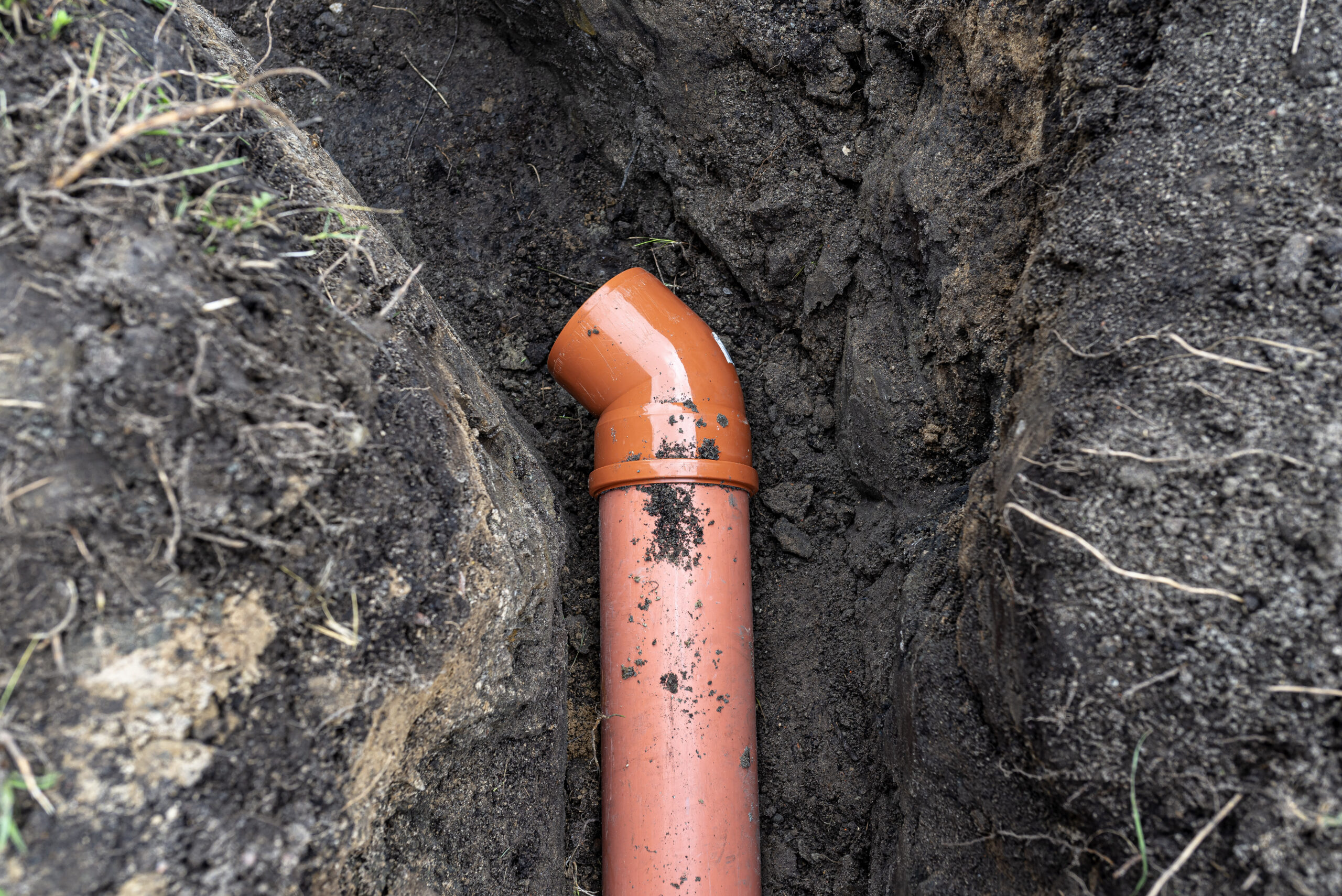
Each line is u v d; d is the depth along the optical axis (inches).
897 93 28.1
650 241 33.4
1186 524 19.7
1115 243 21.5
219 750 18.6
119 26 20.8
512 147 34.4
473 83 34.7
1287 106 20.4
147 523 18.2
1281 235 20.0
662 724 27.1
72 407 17.7
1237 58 20.9
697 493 28.1
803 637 30.5
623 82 31.8
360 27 34.8
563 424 33.1
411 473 21.1
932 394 27.3
